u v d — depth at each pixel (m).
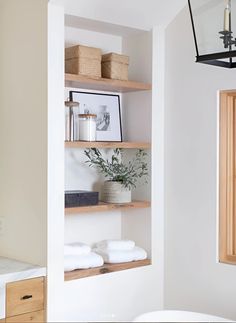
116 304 3.67
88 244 3.91
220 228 3.70
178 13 3.86
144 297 3.85
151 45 3.90
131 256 3.76
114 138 3.96
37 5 3.31
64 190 3.55
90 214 3.92
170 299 3.94
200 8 2.54
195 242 3.79
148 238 3.92
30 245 3.38
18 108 3.47
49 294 3.29
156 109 3.93
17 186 3.48
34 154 3.35
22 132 3.44
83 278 3.46
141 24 3.81
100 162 3.86
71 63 3.57
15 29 3.48
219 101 3.69
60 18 3.30
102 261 3.61
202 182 3.74
